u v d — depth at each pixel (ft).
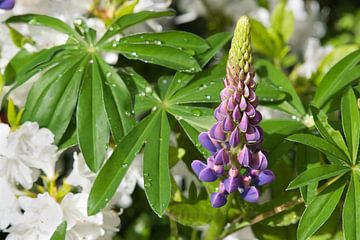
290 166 3.08
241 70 2.51
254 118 2.54
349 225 2.62
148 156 2.73
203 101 2.81
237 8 3.73
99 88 2.83
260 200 3.10
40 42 3.03
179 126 3.02
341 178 2.72
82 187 2.89
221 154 2.56
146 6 3.10
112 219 2.89
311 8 3.88
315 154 2.84
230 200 2.82
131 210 3.64
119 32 2.92
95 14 3.13
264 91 2.92
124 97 2.82
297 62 3.84
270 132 2.91
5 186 2.79
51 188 2.89
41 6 3.08
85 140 2.77
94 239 2.83
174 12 2.98
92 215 2.68
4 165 2.81
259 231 2.96
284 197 2.93
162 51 2.86
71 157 3.50
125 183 2.89
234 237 3.05
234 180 2.57
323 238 2.89
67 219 2.81
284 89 2.98
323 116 2.76
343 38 4.27
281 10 3.46
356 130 2.71
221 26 3.76
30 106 2.85
